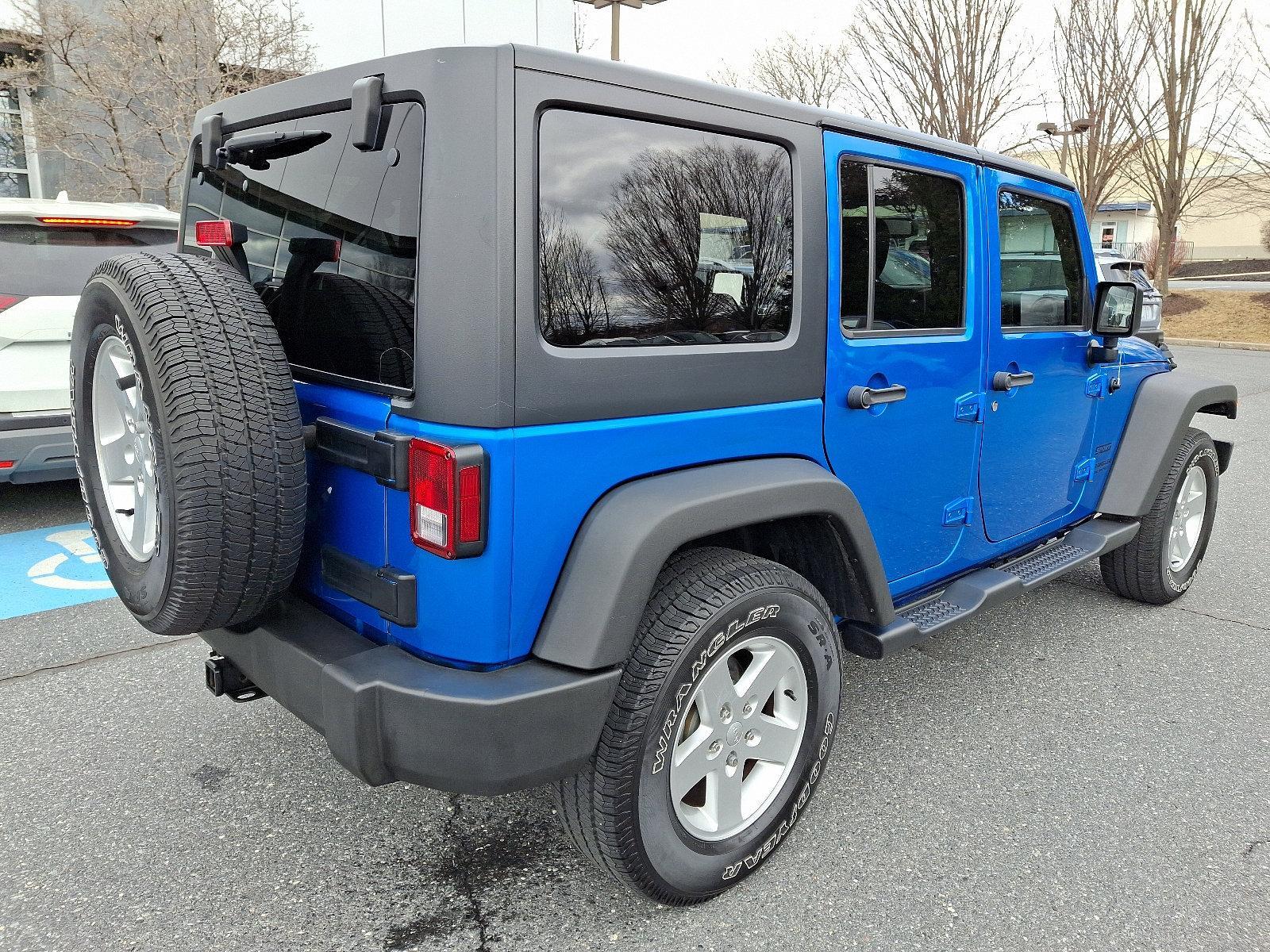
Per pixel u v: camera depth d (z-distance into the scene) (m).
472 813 2.75
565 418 1.96
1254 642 4.17
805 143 2.47
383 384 2.03
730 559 2.28
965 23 15.05
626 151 2.05
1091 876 2.50
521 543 1.93
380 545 2.05
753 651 2.34
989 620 4.41
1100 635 4.24
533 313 1.88
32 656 3.78
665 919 2.31
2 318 4.82
